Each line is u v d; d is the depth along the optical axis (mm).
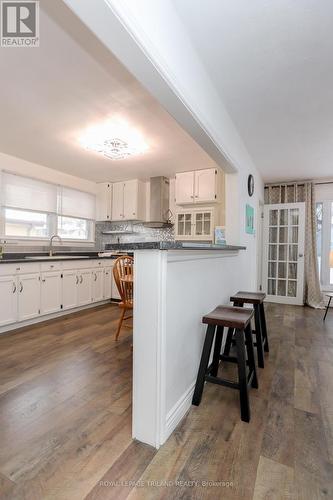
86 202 5012
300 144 3158
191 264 1776
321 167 4043
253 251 3867
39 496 1081
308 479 1180
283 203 4926
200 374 1722
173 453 1321
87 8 935
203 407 1706
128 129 2709
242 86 2025
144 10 1104
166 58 1291
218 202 4117
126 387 1913
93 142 3043
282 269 4918
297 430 1499
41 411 1634
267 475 1197
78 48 1609
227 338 2367
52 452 1313
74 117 2480
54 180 4320
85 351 2539
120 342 2775
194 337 1852
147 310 1397
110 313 3990
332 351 2641
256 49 1644
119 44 1096
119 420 1562
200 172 4152
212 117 1988
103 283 4586
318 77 1914
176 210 4523
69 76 1882
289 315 4020
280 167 4047
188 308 1742
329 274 4707
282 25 1464
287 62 1757
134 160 3729
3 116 2467
